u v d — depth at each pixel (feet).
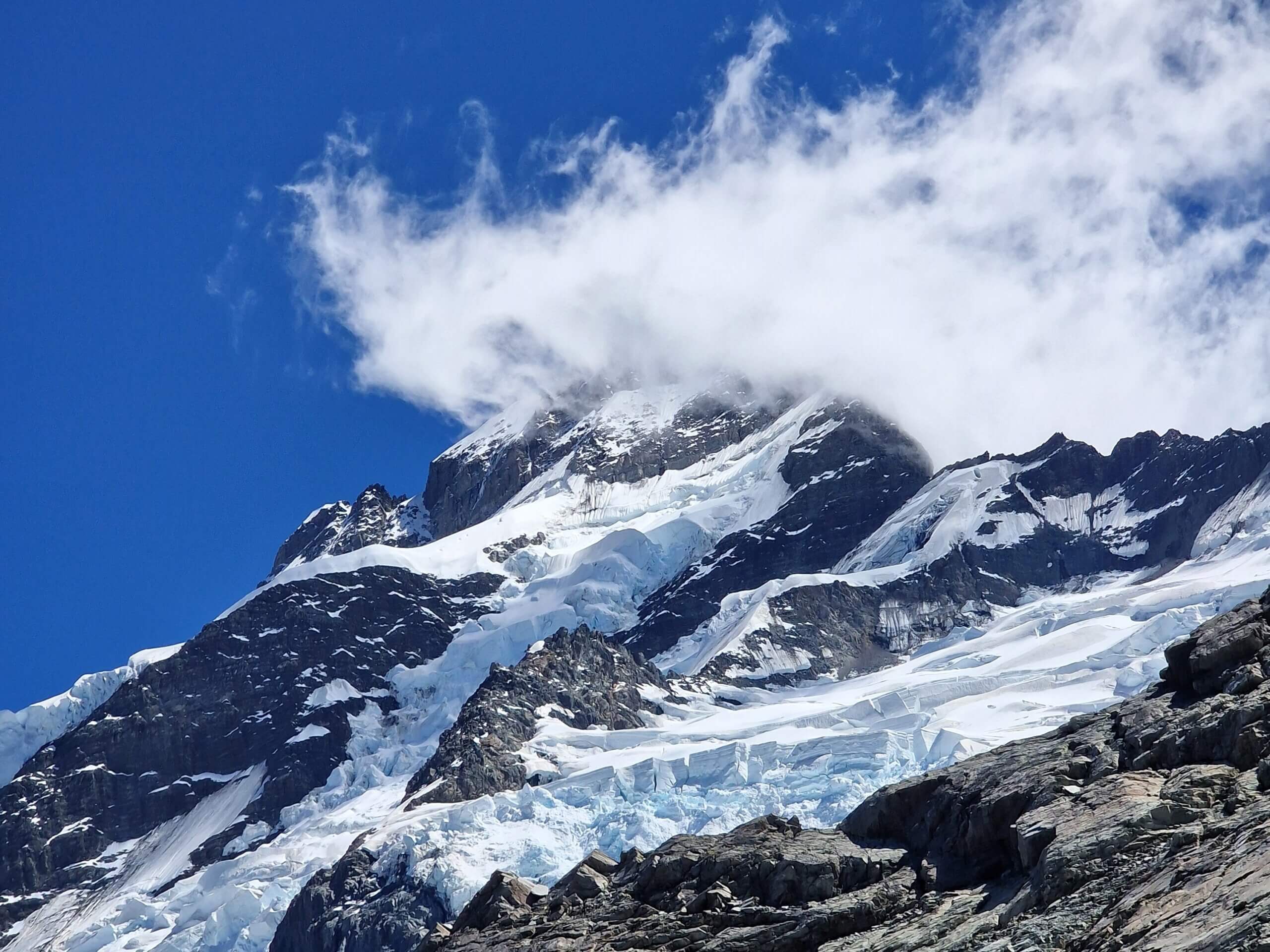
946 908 199.82
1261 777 183.93
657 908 231.09
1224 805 182.70
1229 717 196.34
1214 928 152.15
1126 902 167.43
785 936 207.62
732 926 217.56
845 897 214.69
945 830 218.59
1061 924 169.78
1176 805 184.03
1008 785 212.84
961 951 179.83
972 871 208.54
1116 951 159.22
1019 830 196.24
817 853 225.15
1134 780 197.77
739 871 229.25
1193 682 218.18
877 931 201.77
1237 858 164.25
